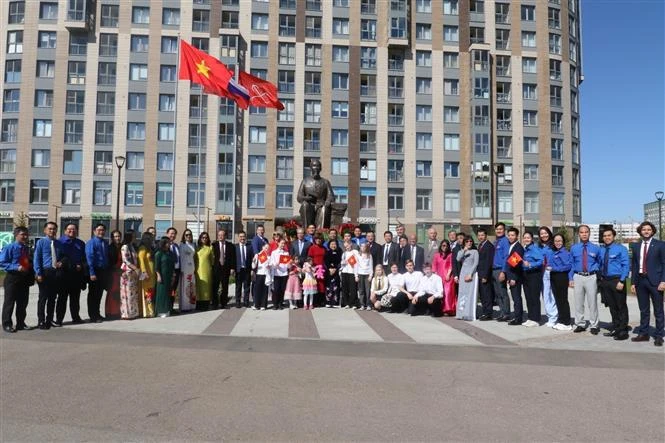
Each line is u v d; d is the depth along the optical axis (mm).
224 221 51094
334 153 53469
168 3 52906
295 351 8156
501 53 56062
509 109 55906
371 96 54625
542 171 55500
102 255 11078
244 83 21547
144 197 51188
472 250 12211
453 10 56156
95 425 4727
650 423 4965
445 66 55688
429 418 5039
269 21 54000
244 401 5484
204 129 51938
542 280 11445
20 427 4656
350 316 12328
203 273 13109
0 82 51938
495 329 10836
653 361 7789
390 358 7742
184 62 20156
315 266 13875
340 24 54875
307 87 53906
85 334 9492
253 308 13461
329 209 17844
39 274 9891
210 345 8555
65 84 51656
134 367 6930
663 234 50250
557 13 58156
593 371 7078
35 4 52031
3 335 9312
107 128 51688
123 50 52188
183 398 5559
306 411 5191
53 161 51094
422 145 54531
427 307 13094
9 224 50969
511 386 6246
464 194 54375
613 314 10023
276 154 52625
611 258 9922
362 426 4797
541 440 4512
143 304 11766
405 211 53594
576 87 59281
